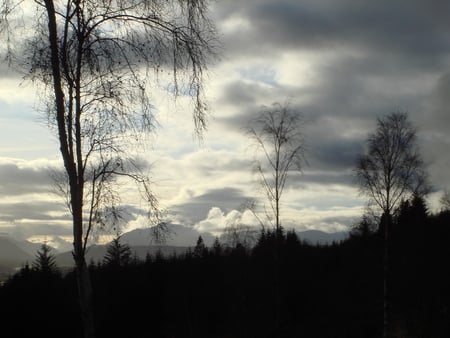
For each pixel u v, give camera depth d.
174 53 7.58
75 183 7.57
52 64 7.30
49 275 35.88
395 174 28.16
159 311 41.03
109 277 35.50
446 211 49.09
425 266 36.19
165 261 41.88
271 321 34.78
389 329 27.59
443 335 24.56
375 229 30.38
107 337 36.03
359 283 42.88
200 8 7.55
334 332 29.91
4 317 34.12
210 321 43.03
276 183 30.28
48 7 7.30
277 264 31.78
